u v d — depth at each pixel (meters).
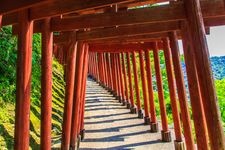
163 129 9.20
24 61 4.48
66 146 6.57
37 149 6.70
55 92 11.88
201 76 4.00
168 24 5.80
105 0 4.19
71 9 4.37
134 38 7.43
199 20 4.18
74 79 7.25
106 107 14.10
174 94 7.89
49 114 5.13
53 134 8.17
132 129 10.55
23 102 4.39
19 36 4.56
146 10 5.02
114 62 15.97
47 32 5.25
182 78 6.88
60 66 16.05
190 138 6.66
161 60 20.39
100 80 21.08
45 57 5.18
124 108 14.35
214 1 4.74
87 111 12.96
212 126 3.85
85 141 8.88
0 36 7.80
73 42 6.82
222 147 3.79
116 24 5.19
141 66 11.45
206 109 3.93
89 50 9.58
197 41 4.10
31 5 3.80
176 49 6.93
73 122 7.51
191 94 5.47
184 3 4.52
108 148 8.33
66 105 6.67
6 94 7.42
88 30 6.76
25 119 4.39
